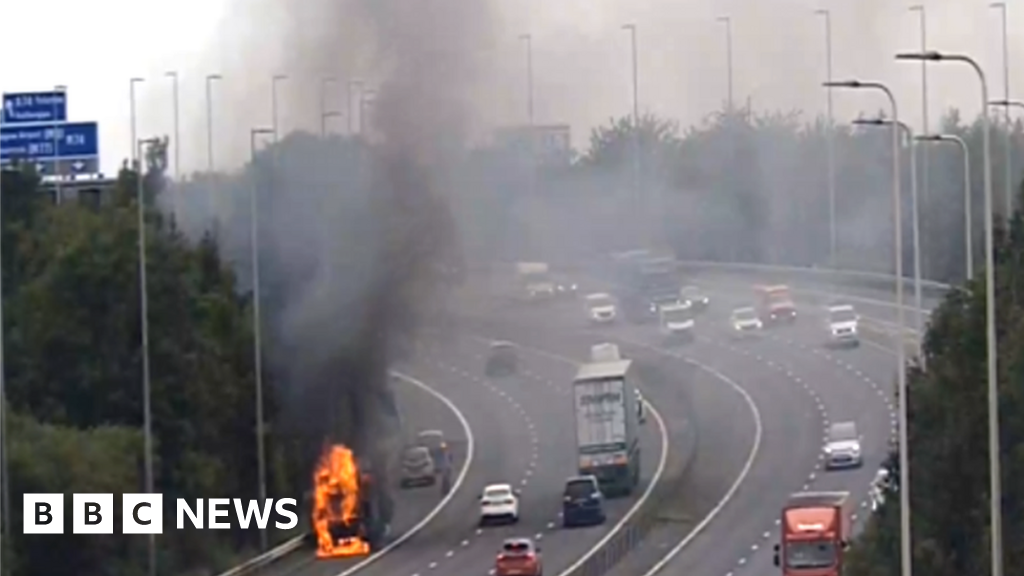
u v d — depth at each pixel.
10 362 193.50
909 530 117.94
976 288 142.12
